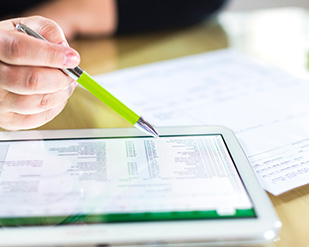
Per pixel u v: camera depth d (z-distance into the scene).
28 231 0.34
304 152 0.44
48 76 0.42
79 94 0.56
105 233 0.34
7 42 0.41
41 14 0.78
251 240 0.34
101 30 0.78
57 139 0.44
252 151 0.45
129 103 0.55
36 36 0.42
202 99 0.56
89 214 0.35
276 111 0.52
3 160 0.41
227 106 0.54
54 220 0.35
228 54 0.70
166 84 0.60
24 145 0.43
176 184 0.38
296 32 0.80
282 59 0.68
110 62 0.67
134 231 0.34
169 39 0.77
